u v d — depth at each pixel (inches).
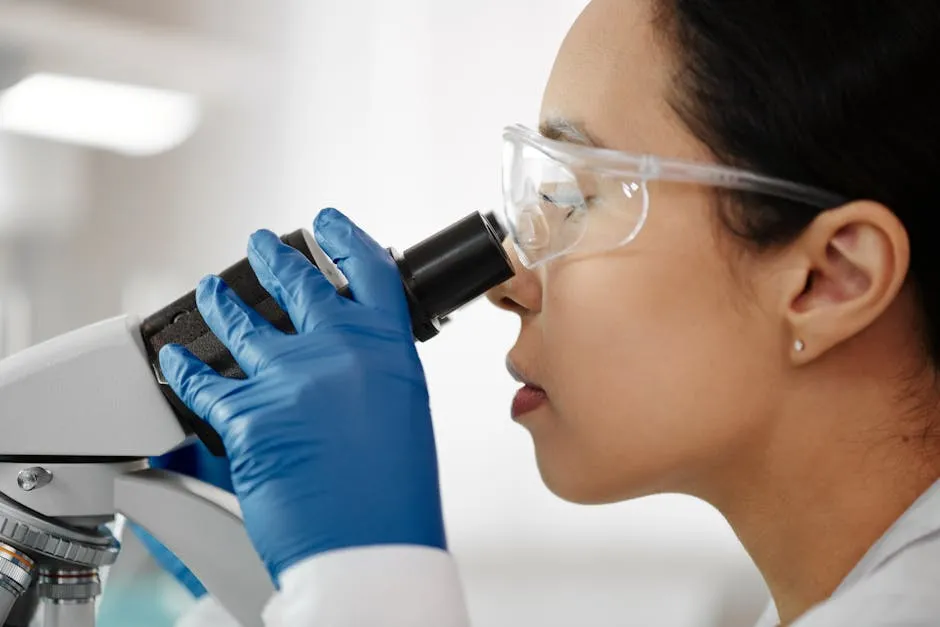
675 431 29.3
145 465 32.6
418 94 88.6
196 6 88.0
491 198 88.4
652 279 29.1
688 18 28.9
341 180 89.2
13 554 29.7
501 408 87.5
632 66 29.9
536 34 87.7
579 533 87.4
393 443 29.0
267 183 89.1
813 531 30.2
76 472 30.4
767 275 28.4
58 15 86.0
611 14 31.0
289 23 88.7
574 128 30.6
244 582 30.9
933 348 29.1
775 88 27.6
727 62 28.1
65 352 30.0
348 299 30.8
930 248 28.3
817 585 30.4
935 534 27.3
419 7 88.1
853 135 27.5
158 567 51.5
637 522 87.1
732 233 28.5
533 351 32.0
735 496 31.1
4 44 85.5
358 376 29.2
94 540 30.8
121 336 30.4
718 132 28.3
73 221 87.7
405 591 27.3
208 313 30.4
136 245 88.4
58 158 87.3
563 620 86.7
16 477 29.7
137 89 87.8
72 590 31.1
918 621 25.6
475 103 88.3
